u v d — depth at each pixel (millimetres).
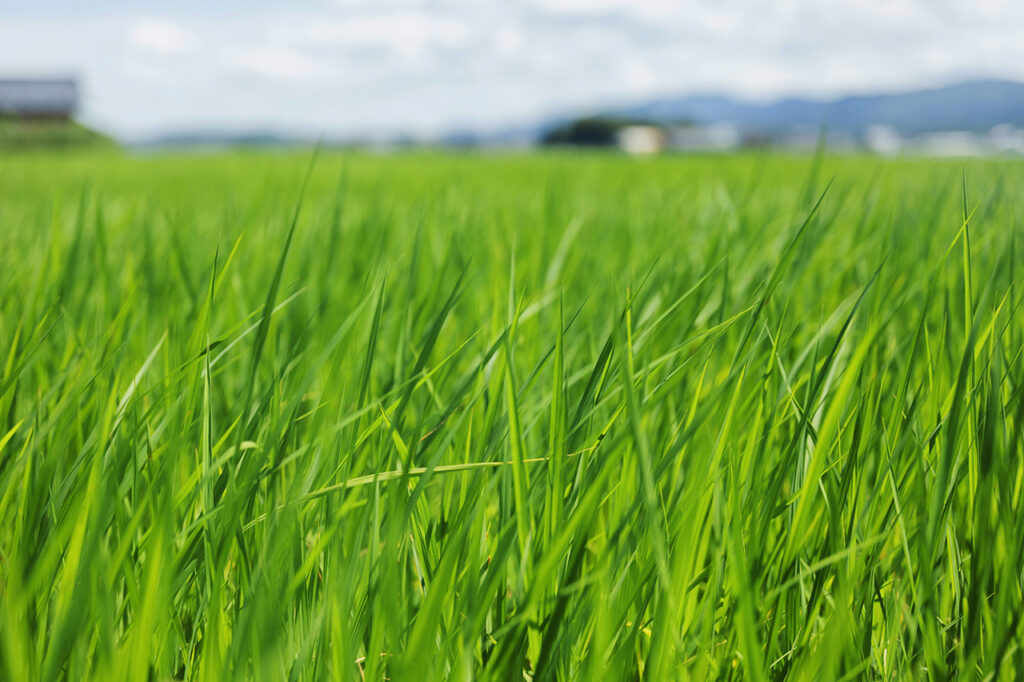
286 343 1804
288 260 2428
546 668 802
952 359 1268
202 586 966
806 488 882
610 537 826
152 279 2148
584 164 12195
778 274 935
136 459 987
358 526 915
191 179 9352
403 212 4055
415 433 938
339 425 916
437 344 1747
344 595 796
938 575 1037
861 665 786
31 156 21406
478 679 810
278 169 10750
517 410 857
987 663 821
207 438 951
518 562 999
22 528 964
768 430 1013
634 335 1374
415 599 957
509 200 4945
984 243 1976
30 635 820
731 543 761
